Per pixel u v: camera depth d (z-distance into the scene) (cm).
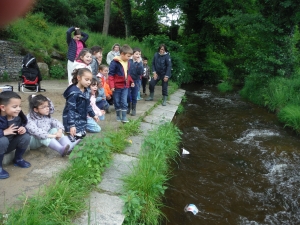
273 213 319
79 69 374
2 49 911
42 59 1026
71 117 357
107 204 263
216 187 368
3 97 272
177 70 1320
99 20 2008
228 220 300
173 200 328
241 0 1343
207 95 1146
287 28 950
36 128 328
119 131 446
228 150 501
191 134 580
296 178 405
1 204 237
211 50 1745
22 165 308
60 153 337
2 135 276
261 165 445
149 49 1412
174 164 425
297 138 589
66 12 1570
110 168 337
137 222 267
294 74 960
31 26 1136
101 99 524
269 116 780
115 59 479
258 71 973
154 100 782
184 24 1859
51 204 232
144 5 1833
